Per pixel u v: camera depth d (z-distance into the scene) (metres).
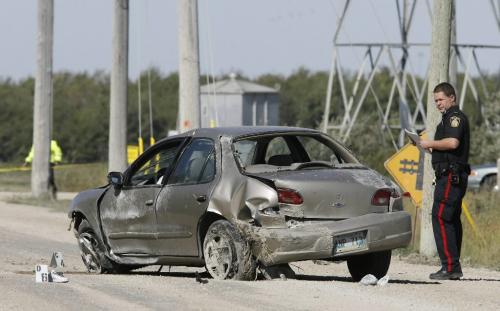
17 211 71.44
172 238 32.88
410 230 31.44
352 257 33.22
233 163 31.48
